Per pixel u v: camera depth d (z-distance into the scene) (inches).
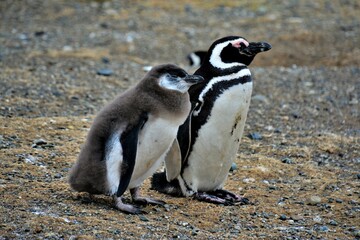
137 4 2701.8
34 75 1713.8
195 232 873.5
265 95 1697.8
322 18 2529.5
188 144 977.5
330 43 2233.0
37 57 1927.9
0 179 994.7
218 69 969.5
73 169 911.0
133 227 858.1
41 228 818.8
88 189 911.7
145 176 933.8
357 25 2432.3
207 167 1000.9
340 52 2145.7
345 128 1488.7
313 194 1079.0
